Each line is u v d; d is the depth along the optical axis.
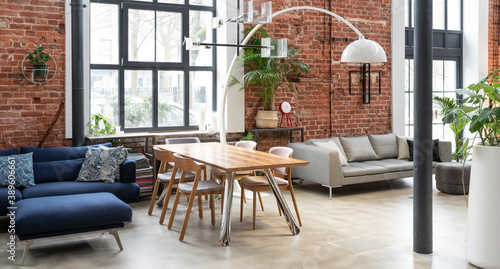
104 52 5.52
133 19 5.67
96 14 5.38
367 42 4.98
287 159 4.56
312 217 5.09
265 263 3.65
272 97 6.48
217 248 4.04
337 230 4.58
